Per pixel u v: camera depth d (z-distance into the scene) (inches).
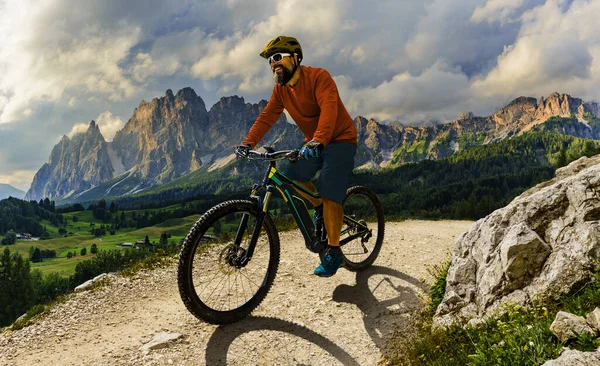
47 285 3368.6
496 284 151.9
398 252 279.9
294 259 262.8
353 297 203.9
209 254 261.7
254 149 184.1
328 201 180.2
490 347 116.1
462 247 187.5
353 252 237.9
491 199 6225.4
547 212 153.4
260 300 178.1
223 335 165.0
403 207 7795.3
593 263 128.1
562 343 104.3
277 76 169.2
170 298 210.7
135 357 150.7
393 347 158.6
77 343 164.7
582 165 205.5
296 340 163.5
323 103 167.0
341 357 153.6
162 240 7765.8
